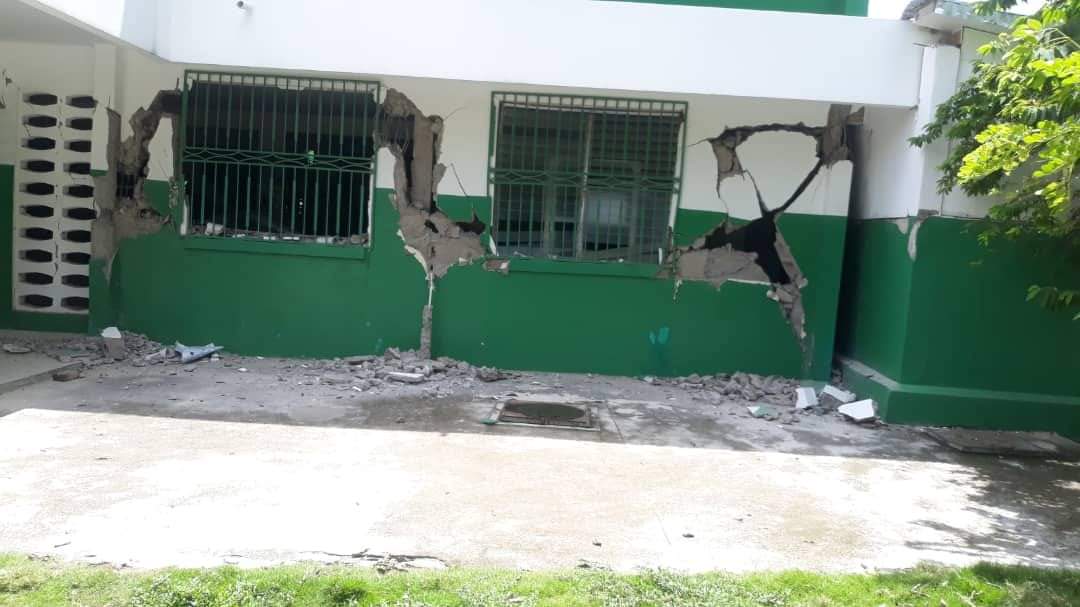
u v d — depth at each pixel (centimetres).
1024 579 370
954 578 367
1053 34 481
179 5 694
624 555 388
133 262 811
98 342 808
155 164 803
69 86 823
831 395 743
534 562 372
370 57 698
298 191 805
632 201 802
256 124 797
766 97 698
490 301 805
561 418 649
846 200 788
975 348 684
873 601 342
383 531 401
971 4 616
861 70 693
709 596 335
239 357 805
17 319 843
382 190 796
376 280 804
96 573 334
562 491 475
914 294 684
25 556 350
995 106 577
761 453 582
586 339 808
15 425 554
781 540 418
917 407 679
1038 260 673
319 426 590
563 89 772
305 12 695
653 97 786
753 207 796
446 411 650
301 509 424
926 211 675
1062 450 621
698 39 695
